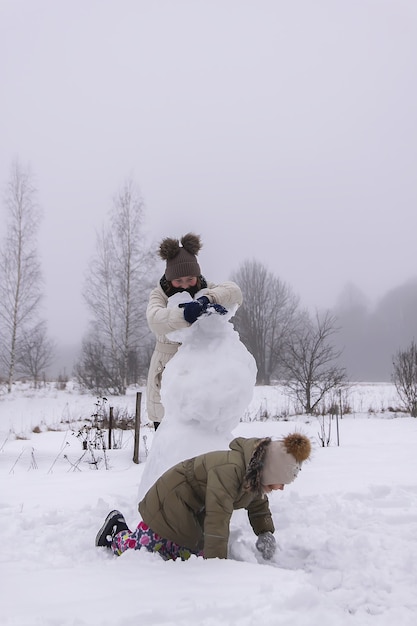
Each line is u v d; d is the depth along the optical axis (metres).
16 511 4.48
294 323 43.47
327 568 3.19
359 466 6.26
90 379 28.14
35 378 30.70
